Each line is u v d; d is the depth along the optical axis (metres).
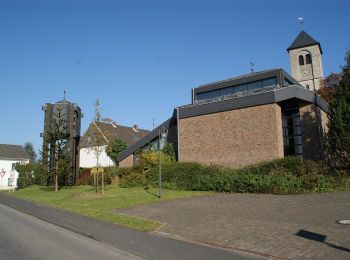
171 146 35.25
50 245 10.59
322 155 29.50
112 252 9.64
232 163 29.59
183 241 10.90
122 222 14.40
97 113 27.97
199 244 10.48
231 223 13.12
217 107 30.98
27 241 11.20
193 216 15.09
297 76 60.72
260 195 20.80
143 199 21.52
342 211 13.98
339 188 20.06
